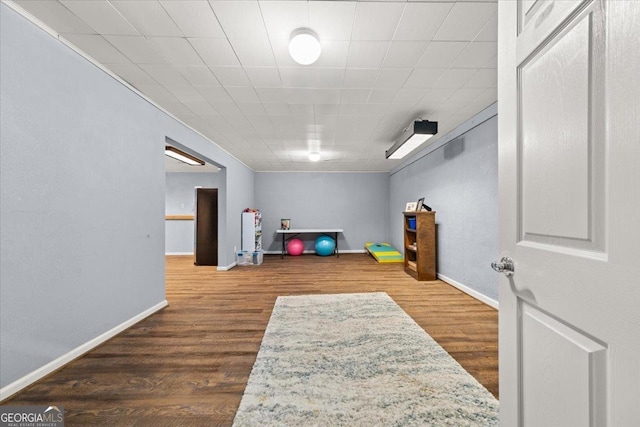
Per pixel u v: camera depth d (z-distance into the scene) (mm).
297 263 6285
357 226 7926
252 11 1750
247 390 1717
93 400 1637
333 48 2121
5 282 1629
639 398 492
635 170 500
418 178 5570
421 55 2217
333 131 4164
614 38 542
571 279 642
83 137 2170
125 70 2441
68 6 1706
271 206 7793
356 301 3465
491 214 3281
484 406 1560
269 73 2490
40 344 1824
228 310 3182
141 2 1681
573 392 641
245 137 4480
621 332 523
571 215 647
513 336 873
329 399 1626
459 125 3885
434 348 2230
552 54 709
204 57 2252
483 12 1757
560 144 681
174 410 1556
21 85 1722
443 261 4516
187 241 7750
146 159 2959
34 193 1791
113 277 2480
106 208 2404
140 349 2260
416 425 1419
